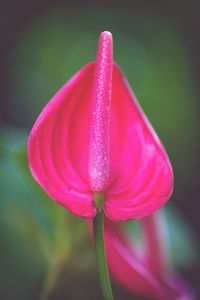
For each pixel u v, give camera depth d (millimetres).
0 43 1201
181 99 1109
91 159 375
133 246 508
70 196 375
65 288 558
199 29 1232
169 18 1245
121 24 1250
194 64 1198
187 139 1072
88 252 555
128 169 381
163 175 375
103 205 377
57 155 377
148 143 380
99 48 378
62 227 553
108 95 378
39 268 578
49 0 1241
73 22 1216
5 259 578
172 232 602
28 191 584
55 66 1116
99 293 559
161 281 513
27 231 569
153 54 1211
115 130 386
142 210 377
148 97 1104
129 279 496
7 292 577
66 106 379
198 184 1044
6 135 604
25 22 1230
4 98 1100
